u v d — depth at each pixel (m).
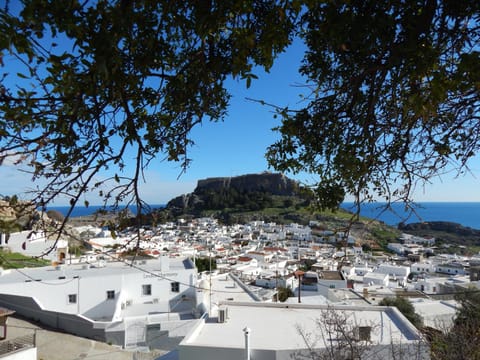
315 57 2.16
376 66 1.71
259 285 36.16
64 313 16.02
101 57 1.14
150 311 19.02
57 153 1.44
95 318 17.89
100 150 1.50
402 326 9.13
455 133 2.18
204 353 8.06
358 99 2.10
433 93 1.42
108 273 19.31
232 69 1.57
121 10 1.23
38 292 17.22
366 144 2.11
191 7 1.48
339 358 6.32
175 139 1.98
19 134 1.26
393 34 1.52
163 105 1.80
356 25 1.54
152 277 19.50
